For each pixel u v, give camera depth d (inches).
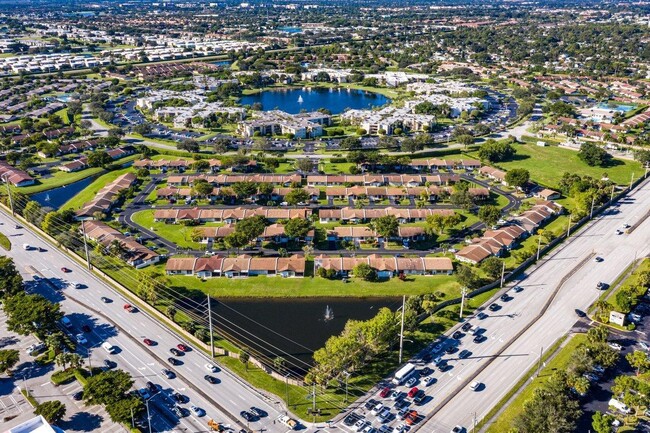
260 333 7258.9
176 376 6343.5
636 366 6210.6
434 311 7593.5
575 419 5349.4
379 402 5925.2
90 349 6796.3
